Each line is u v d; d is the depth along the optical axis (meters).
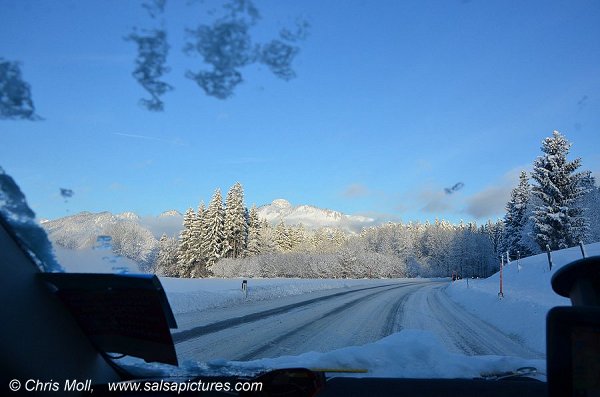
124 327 2.16
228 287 23.61
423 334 5.67
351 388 3.45
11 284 1.84
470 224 120.69
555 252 31.27
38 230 1.91
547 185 38.41
